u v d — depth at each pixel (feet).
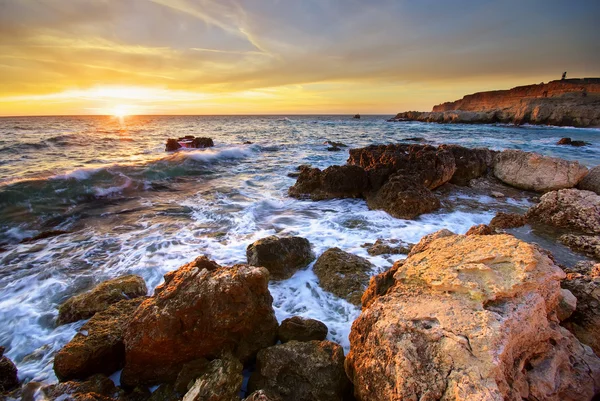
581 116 170.81
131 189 41.16
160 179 47.06
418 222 28.66
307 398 10.45
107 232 27.02
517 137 119.03
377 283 13.39
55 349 13.93
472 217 30.01
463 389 7.54
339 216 30.55
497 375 7.73
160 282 18.99
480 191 39.19
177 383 11.31
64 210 32.32
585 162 61.21
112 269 20.63
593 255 21.22
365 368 9.48
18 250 23.50
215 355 12.26
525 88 247.50
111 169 44.06
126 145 86.48
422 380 8.14
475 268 10.35
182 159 56.85
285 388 10.79
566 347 9.95
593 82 220.02
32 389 11.11
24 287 18.69
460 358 8.11
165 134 125.80
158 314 11.84
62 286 18.83
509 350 8.39
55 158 60.03
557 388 8.86
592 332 11.26
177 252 22.88
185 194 39.96
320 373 10.89
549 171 37.73
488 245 11.55
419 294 10.68
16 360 13.30
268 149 85.87
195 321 12.00
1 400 10.94
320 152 80.89
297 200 37.11
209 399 9.98
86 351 11.99
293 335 13.33
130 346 11.76
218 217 30.83
